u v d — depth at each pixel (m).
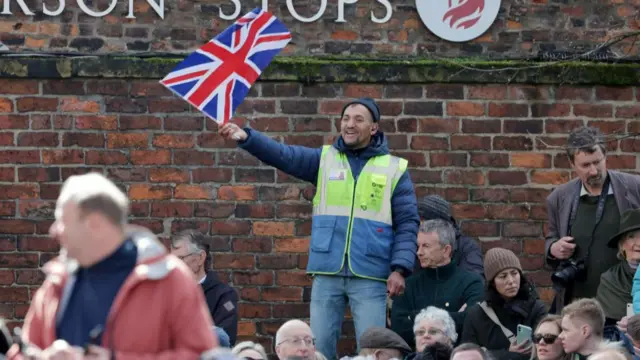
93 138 30.17
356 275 26.78
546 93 30.67
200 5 30.41
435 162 30.48
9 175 30.09
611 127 30.67
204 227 30.28
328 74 30.22
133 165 30.20
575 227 27.67
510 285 25.67
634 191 27.52
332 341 27.16
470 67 30.20
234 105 26.36
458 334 26.41
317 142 30.36
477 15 30.61
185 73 26.25
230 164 30.33
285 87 30.36
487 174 30.56
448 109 30.52
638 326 23.66
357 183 27.16
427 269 27.34
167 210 30.22
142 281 14.60
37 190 30.12
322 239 27.05
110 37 30.28
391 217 27.20
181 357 14.60
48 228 30.14
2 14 30.14
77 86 30.17
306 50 30.44
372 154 27.39
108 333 14.62
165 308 14.68
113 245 14.81
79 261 14.81
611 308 26.41
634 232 26.30
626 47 30.75
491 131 30.56
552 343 23.53
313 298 27.20
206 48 26.36
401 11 30.56
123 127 30.20
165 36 30.36
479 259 28.70
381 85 30.44
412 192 27.39
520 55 30.70
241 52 26.44
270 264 30.30
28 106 30.12
